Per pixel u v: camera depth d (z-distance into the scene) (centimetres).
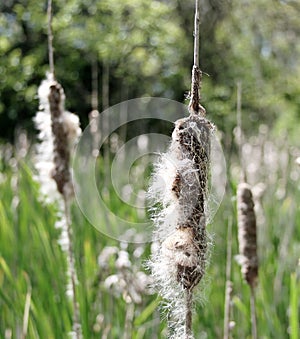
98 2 1250
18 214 432
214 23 1295
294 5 1155
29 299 288
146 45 1349
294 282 275
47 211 421
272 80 1267
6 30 1359
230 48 1305
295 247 421
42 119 238
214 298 362
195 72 166
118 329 334
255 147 589
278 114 1240
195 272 172
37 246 384
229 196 430
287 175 516
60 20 1281
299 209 458
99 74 1284
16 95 1326
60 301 317
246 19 1257
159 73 1320
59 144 237
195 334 337
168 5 1332
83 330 308
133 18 1305
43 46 1338
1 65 1308
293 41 1235
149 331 337
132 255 404
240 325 345
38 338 302
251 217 248
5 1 1385
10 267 375
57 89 234
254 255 249
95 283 357
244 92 1238
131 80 1240
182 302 178
